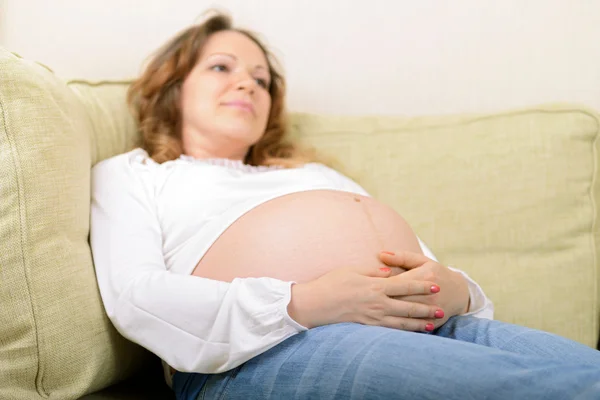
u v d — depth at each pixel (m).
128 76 1.76
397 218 1.27
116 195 1.20
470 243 1.44
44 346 0.94
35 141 0.99
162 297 0.98
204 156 1.46
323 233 1.12
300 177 1.34
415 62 1.85
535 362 0.74
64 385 0.97
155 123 1.48
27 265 0.94
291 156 1.56
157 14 1.77
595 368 0.71
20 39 1.70
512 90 1.82
